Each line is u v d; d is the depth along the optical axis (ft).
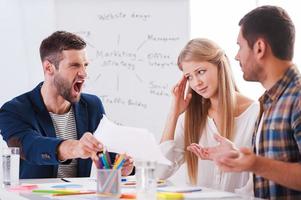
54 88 8.79
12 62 11.55
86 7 11.85
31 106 8.74
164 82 11.78
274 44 5.72
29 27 11.67
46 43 8.84
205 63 7.64
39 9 11.71
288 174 5.03
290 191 5.73
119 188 5.23
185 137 7.96
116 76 11.82
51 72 8.78
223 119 7.66
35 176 8.58
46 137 7.92
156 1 11.85
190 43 7.81
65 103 8.99
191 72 7.72
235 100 7.80
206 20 12.44
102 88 11.79
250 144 7.54
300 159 5.55
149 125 11.78
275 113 5.70
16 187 6.42
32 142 7.79
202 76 7.67
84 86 11.70
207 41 7.77
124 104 11.79
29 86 11.64
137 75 11.82
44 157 7.57
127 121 11.78
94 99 9.50
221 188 7.61
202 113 7.97
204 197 5.25
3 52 11.50
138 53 11.85
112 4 11.87
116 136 6.48
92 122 9.17
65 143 7.43
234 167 4.99
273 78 5.82
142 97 11.80
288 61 5.82
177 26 11.82
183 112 8.07
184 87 7.99
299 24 12.04
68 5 11.82
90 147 6.59
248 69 5.94
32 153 7.75
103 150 6.54
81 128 9.04
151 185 4.90
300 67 11.84
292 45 5.81
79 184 6.69
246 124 7.70
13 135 8.26
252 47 5.84
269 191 5.89
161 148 7.79
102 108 9.51
